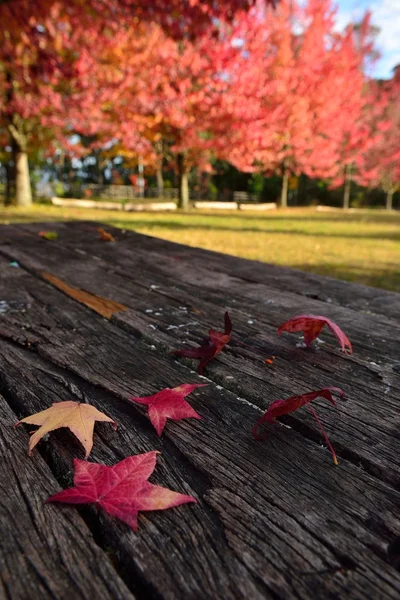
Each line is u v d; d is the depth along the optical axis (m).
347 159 13.45
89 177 22.22
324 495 0.35
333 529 0.31
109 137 9.24
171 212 8.75
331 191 18.69
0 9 3.34
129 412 0.48
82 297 0.92
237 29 7.77
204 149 9.63
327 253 3.60
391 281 2.55
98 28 3.87
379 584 0.27
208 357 0.59
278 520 0.32
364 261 3.25
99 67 7.70
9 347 0.66
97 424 0.45
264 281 1.07
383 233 5.59
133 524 0.30
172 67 8.03
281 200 13.86
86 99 7.75
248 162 9.79
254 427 0.43
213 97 8.36
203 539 0.30
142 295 0.94
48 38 4.16
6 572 0.27
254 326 0.75
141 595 0.28
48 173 20.78
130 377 0.56
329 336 0.70
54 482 0.36
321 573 0.27
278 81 9.49
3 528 0.31
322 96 10.98
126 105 8.39
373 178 15.92
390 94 15.28
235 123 8.53
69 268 1.18
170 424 0.45
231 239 4.27
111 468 0.36
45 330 0.73
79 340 0.69
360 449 0.41
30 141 8.94
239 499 0.34
